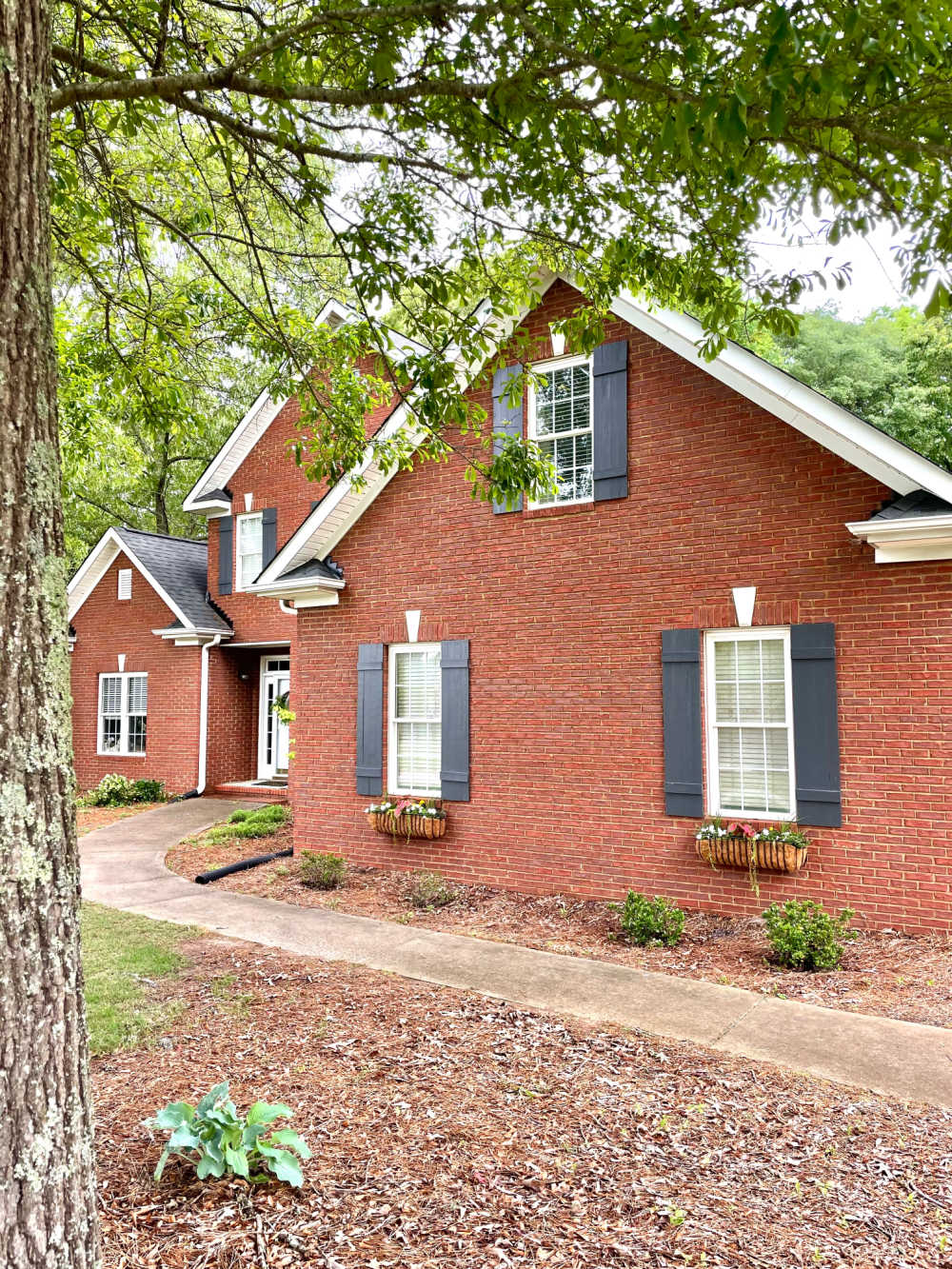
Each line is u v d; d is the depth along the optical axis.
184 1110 3.53
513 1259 2.97
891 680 7.48
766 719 8.20
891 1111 4.21
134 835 13.32
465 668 9.97
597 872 8.89
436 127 4.53
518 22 3.65
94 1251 2.32
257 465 18.02
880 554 7.48
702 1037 5.16
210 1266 2.89
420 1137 3.85
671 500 8.67
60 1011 2.25
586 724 9.06
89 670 19.95
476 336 5.56
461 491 10.16
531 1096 4.30
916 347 21.67
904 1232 3.20
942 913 7.16
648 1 3.33
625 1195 3.40
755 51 2.99
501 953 7.06
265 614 17.61
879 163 3.67
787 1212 3.31
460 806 9.93
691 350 8.52
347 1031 5.21
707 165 3.88
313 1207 3.27
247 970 6.51
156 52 4.74
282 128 4.20
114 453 12.06
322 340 6.75
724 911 8.11
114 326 7.28
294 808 11.60
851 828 7.57
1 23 2.26
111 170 5.67
